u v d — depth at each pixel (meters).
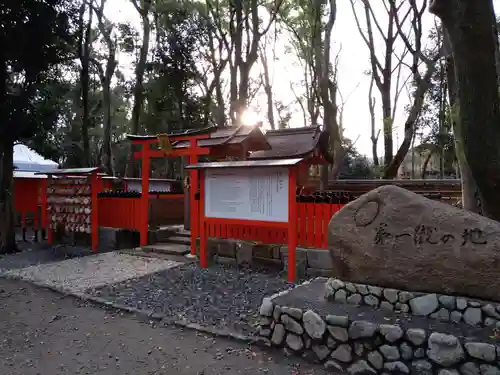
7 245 10.26
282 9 18.45
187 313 5.08
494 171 3.84
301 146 9.79
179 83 20.16
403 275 3.79
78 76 21.67
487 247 3.41
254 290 6.09
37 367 3.70
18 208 11.98
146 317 5.04
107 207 10.83
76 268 7.88
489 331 3.22
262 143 8.90
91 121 25.08
